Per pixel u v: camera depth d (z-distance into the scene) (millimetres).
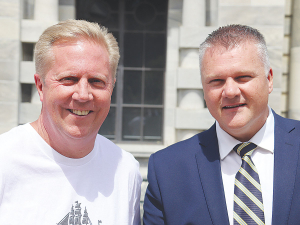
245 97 1404
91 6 5059
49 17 4523
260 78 1409
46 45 1317
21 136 1371
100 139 1609
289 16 4762
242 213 1354
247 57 1388
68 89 1289
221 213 1420
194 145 1682
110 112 5168
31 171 1311
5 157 1281
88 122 1349
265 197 1392
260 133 1500
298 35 4590
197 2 4570
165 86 5004
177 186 1564
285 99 4871
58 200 1317
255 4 4406
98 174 1463
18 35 4426
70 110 1332
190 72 4633
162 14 5098
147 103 5164
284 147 1479
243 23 4418
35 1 4539
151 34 5113
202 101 4754
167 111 4852
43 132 1394
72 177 1374
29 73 4520
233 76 1399
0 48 4406
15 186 1274
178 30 4820
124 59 5125
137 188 1642
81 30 1312
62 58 1286
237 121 1415
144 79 5148
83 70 1279
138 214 1678
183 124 4637
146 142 5160
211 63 1438
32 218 1258
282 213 1325
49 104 1318
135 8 5109
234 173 1506
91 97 1307
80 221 1338
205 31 4555
